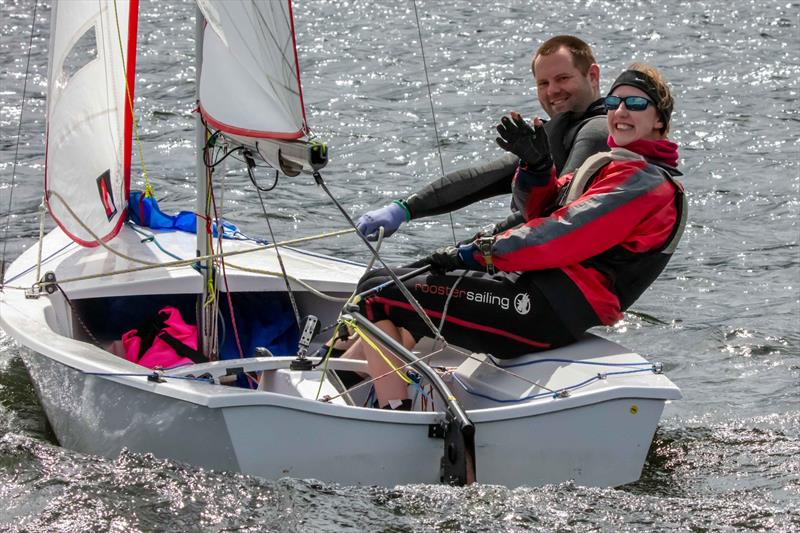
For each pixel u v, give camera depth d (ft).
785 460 41.37
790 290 65.77
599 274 39.75
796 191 88.33
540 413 36.58
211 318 44.01
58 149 48.01
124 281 47.29
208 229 43.19
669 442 43.29
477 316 40.83
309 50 153.07
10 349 52.13
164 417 36.01
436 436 36.37
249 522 32.94
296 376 40.78
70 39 47.93
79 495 34.53
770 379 51.83
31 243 70.18
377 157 98.37
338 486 35.47
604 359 39.86
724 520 34.68
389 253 71.72
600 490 36.70
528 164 39.70
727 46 157.99
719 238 76.59
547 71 45.57
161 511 33.42
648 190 38.58
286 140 36.09
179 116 111.24
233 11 36.17
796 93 127.44
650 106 39.04
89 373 37.88
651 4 198.39
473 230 77.66
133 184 86.28
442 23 177.88
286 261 52.70
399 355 38.19
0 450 38.06
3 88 119.96
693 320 60.75
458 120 113.09
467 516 33.81
